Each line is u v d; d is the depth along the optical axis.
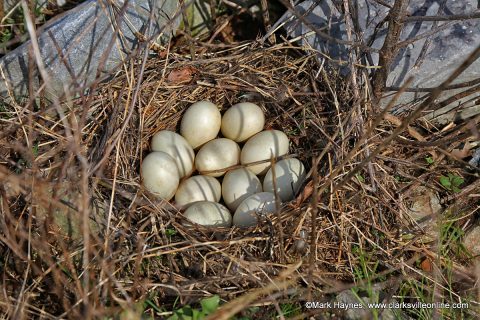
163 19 0.96
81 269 0.75
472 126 0.74
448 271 0.77
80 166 0.80
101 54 0.90
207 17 1.03
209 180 0.86
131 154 0.85
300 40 0.96
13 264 0.76
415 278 0.78
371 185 0.81
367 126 0.86
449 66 0.88
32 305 0.73
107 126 0.84
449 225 0.80
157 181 0.83
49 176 0.78
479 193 0.84
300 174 0.84
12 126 0.83
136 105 0.89
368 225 0.80
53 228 0.77
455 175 0.86
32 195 0.74
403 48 0.90
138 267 0.72
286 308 0.72
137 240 0.75
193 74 0.94
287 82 0.93
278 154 0.87
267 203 0.81
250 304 0.71
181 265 0.76
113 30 0.90
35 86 0.88
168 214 0.79
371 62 0.88
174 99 0.92
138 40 0.92
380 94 0.87
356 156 0.83
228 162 0.88
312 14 0.96
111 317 0.69
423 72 0.89
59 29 0.86
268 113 0.94
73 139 0.73
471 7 0.91
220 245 0.76
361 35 0.88
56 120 0.88
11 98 0.86
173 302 0.73
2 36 0.94
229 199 0.85
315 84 0.92
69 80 0.89
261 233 0.78
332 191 0.75
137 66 0.92
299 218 0.77
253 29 1.04
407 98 0.90
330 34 0.94
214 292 0.73
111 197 0.77
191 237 0.77
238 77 0.94
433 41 0.89
